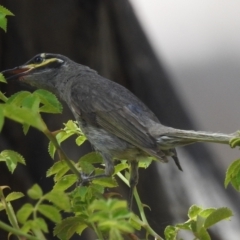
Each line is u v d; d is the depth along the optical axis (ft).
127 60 47.91
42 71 34.68
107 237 20.90
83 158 24.71
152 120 30.99
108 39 47.47
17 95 19.54
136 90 47.91
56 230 21.48
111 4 47.39
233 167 20.72
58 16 46.34
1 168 42.47
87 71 34.50
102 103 31.91
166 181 44.88
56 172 23.71
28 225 16.71
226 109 62.85
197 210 22.76
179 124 47.24
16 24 45.68
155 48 48.96
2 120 15.96
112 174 26.35
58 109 20.94
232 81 65.36
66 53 46.60
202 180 45.16
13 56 45.78
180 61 66.80
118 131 30.81
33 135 43.68
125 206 15.33
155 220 43.98
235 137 21.09
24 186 42.63
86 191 21.47
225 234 41.96
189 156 46.09
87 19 47.09
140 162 30.50
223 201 44.52
